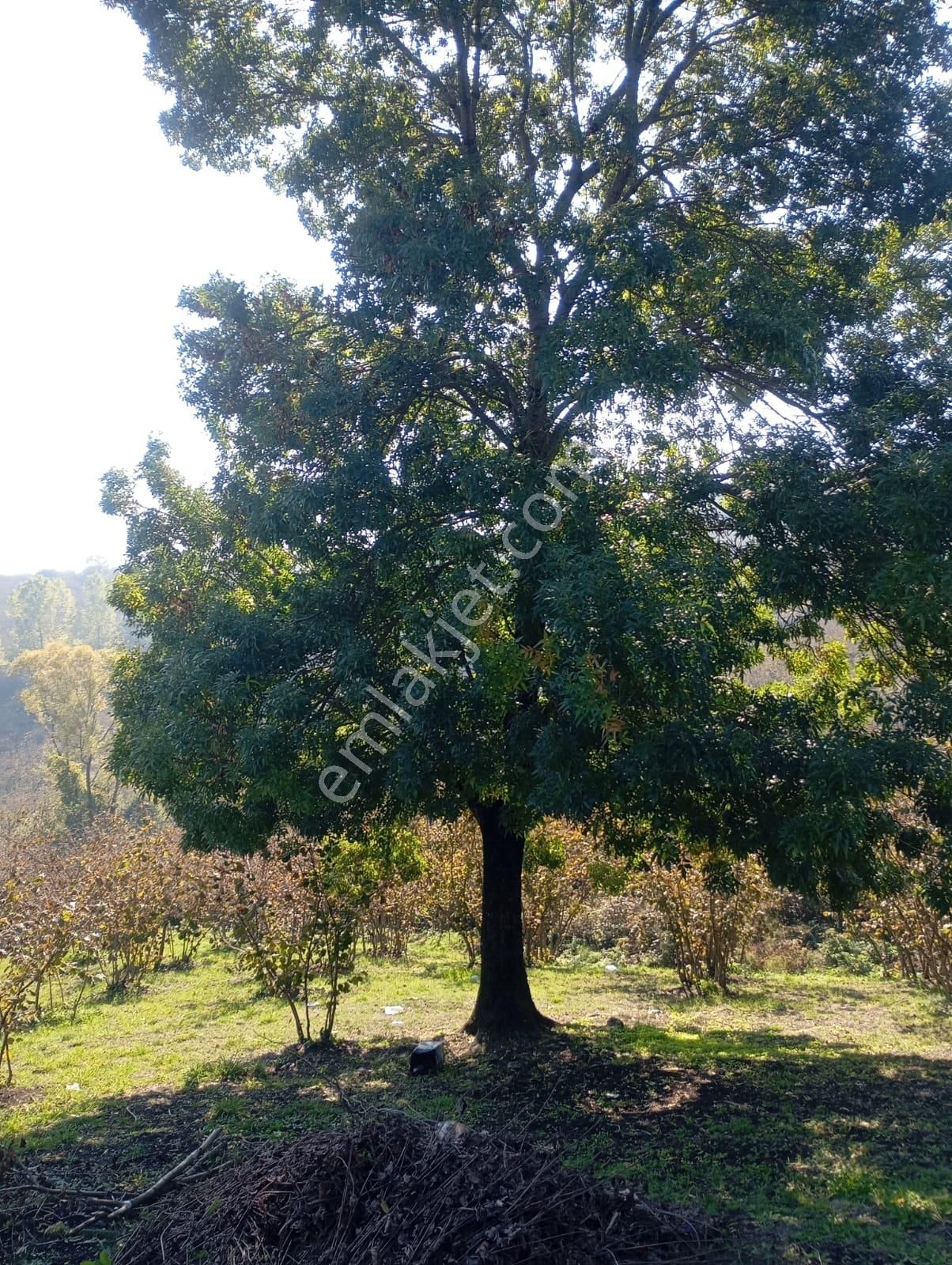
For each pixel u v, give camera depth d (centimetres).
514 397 829
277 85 978
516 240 749
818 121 798
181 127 991
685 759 575
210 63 935
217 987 1325
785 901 1598
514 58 920
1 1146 609
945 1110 679
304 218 980
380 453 735
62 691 3897
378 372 778
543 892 1428
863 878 685
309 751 713
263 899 1093
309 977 982
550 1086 764
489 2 838
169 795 812
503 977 942
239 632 723
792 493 645
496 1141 512
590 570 585
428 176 778
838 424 705
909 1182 543
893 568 599
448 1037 947
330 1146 508
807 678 872
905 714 616
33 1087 857
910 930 1198
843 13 796
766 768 612
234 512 851
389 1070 845
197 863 1457
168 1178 561
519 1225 423
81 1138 690
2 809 3697
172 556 938
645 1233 458
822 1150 602
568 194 863
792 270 830
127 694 893
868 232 820
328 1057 911
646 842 746
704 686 583
